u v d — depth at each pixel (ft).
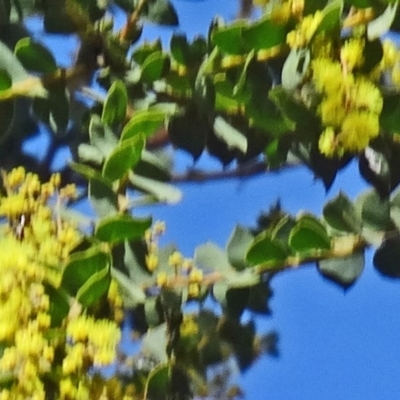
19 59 1.36
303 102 1.27
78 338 1.21
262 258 1.32
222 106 1.36
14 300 1.21
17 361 1.20
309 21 1.25
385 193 1.31
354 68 1.25
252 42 1.29
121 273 1.28
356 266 1.33
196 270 1.35
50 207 1.33
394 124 1.26
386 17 1.23
